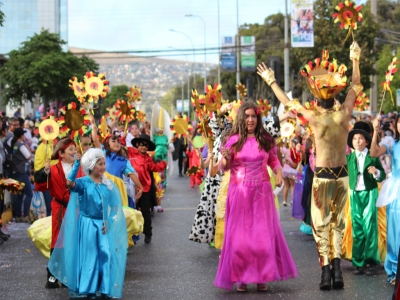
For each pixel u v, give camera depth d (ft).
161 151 61.16
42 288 29.25
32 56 124.26
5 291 28.78
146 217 40.98
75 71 124.98
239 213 27.71
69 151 29.73
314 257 35.27
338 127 27.91
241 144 28.09
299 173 46.34
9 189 42.16
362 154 31.17
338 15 30.14
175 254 36.94
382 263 32.27
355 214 30.89
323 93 27.68
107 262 26.37
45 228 31.19
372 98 142.51
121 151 36.78
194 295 27.27
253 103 28.35
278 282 29.27
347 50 131.13
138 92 52.21
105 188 27.20
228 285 27.43
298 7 111.14
